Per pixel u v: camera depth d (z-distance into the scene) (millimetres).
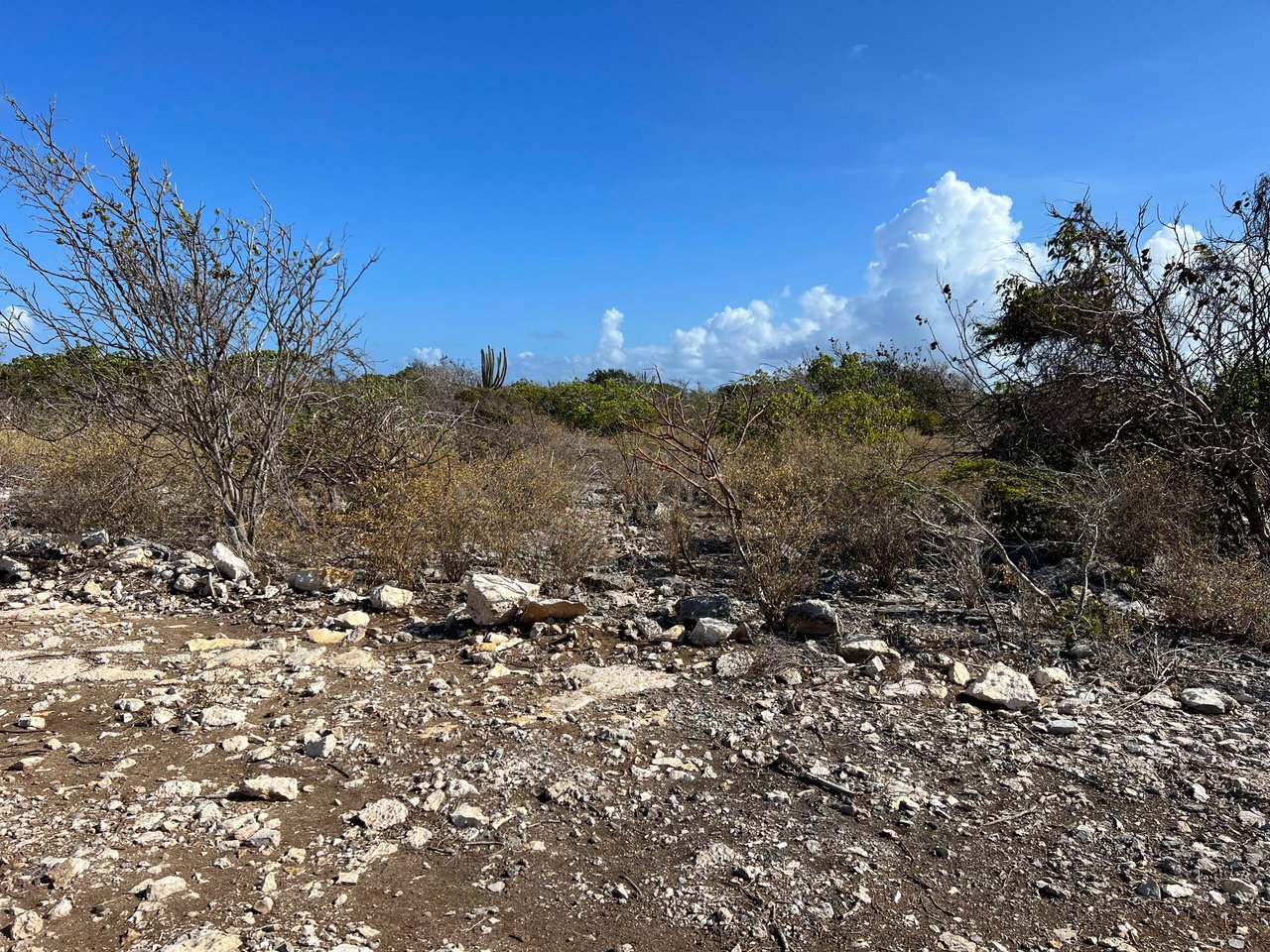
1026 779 3383
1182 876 2730
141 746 3537
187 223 6254
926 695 4262
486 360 22734
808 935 2449
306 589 5969
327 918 2445
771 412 11281
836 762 3541
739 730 3852
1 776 3203
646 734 3795
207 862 2707
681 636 5141
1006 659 4793
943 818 3100
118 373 6707
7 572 6012
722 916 2520
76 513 7020
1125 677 4520
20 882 2547
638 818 3080
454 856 2807
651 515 9258
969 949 2391
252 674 4414
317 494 7957
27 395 9414
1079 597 5652
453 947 2350
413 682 4375
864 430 10547
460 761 3479
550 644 4992
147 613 5410
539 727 3832
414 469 7613
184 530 7277
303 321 6766
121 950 2262
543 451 10680
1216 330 7191
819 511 6938
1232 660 4762
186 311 6348
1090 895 2637
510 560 6500
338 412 7996
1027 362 8547
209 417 6641
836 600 5992
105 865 2652
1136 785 3334
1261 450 6508
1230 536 6523
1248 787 3291
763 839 2947
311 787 3244
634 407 12758
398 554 6141
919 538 6723
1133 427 7684
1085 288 7809
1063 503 6605
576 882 2686
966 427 9078
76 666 4426
